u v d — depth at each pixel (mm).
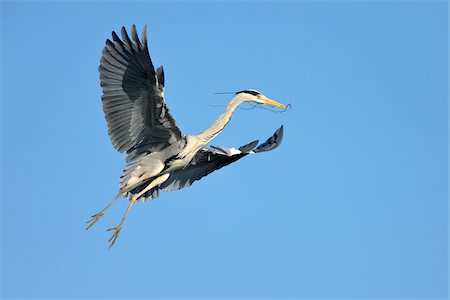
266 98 14570
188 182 14477
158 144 12859
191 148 13281
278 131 15422
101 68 11688
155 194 13945
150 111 12172
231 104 14203
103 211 12539
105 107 11852
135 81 11789
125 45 11445
